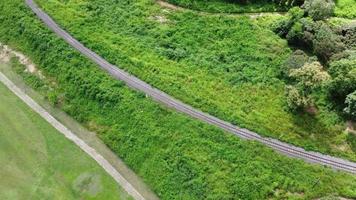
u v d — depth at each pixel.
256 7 80.88
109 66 68.81
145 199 58.22
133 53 71.06
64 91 67.94
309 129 61.81
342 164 58.66
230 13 80.19
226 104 64.56
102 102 65.44
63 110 66.56
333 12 79.12
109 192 58.75
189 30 75.88
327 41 69.38
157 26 76.50
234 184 56.50
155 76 67.12
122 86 66.19
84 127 64.94
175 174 58.28
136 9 79.12
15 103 67.44
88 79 67.12
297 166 57.78
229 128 61.78
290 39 73.31
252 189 56.00
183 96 64.81
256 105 64.81
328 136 61.25
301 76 62.66
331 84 63.22
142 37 74.50
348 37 72.12
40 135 63.97
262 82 67.94
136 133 62.22
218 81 67.81
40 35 72.69
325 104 64.62
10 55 73.56
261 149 59.25
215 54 72.19
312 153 59.53
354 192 55.25
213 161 58.56
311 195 55.44
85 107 65.94
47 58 70.88
